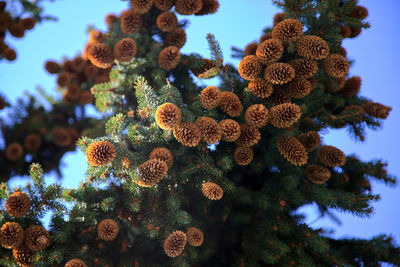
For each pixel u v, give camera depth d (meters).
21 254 1.52
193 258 1.69
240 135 1.57
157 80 1.74
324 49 1.54
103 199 1.61
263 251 1.70
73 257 1.57
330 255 1.74
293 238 1.74
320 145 1.69
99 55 1.67
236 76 1.66
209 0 1.73
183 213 1.63
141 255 1.70
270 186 1.78
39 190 1.58
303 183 1.76
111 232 1.56
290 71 1.53
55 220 1.59
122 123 1.60
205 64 1.74
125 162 1.56
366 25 1.67
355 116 1.75
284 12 1.65
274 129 1.62
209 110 1.59
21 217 1.56
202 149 1.63
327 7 1.65
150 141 1.63
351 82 1.77
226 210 1.78
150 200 1.66
